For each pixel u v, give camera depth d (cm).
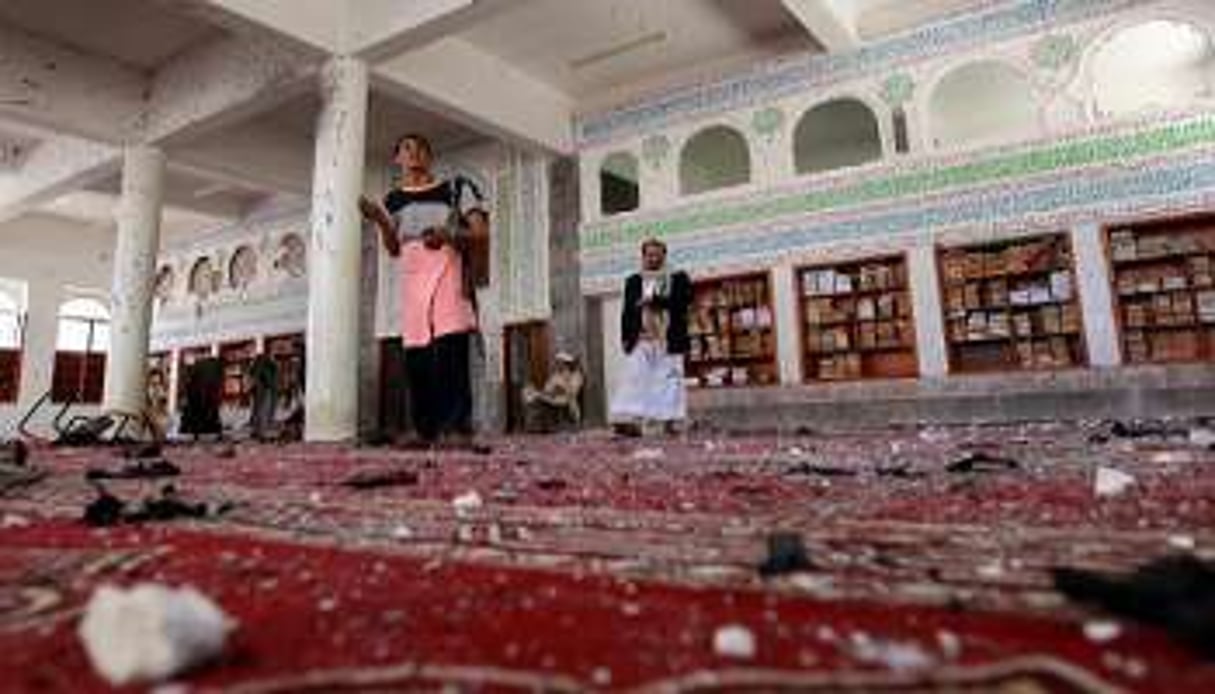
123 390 1069
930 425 876
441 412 576
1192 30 877
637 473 330
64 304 1844
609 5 999
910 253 978
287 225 1656
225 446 734
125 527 192
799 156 1403
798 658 85
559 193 1261
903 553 138
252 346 1684
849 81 1038
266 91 955
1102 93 1120
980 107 1230
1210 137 820
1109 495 204
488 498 245
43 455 548
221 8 780
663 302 756
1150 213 843
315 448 643
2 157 1368
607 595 115
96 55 1071
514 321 1273
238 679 82
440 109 1058
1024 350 909
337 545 161
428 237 560
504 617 104
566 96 1255
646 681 79
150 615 82
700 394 1089
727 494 241
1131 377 834
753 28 1065
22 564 143
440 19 827
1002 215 925
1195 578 97
